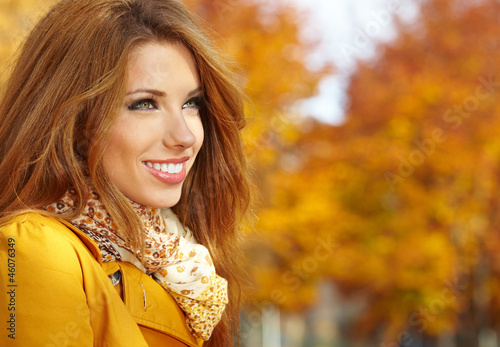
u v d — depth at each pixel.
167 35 1.56
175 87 1.56
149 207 1.66
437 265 15.48
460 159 15.16
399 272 15.67
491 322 16.48
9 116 1.56
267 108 12.41
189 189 1.93
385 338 17.02
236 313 2.07
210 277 1.68
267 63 13.07
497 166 15.36
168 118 1.56
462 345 17.02
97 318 1.40
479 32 15.88
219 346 2.03
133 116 1.52
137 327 1.44
